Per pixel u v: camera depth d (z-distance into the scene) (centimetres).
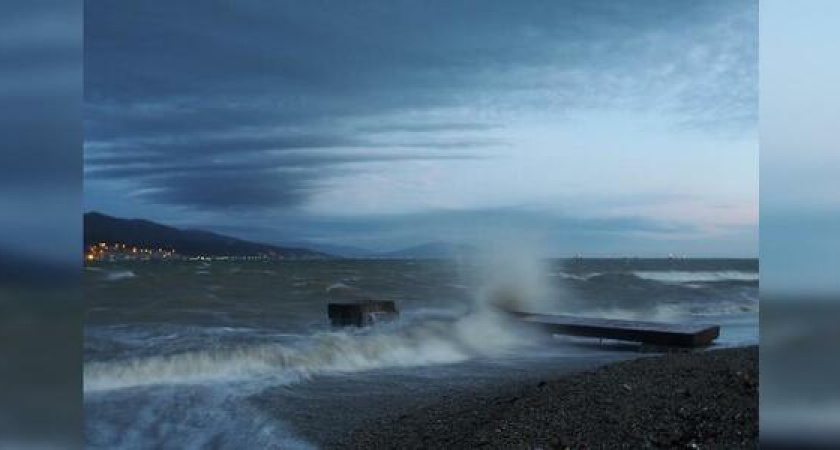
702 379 577
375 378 732
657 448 431
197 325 972
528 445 443
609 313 1391
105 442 538
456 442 471
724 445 436
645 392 541
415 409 580
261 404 609
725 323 1249
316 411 584
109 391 669
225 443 514
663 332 959
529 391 588
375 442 495
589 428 467
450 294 1220
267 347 847
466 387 674
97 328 931
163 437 541
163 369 749
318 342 877
